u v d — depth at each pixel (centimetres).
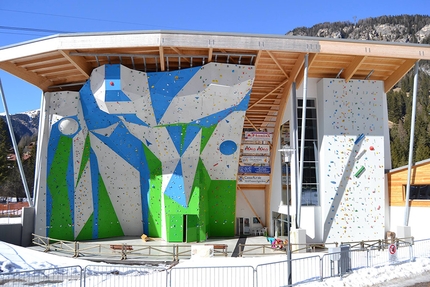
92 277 1271
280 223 2431
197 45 1838
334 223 2136
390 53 1981
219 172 2434
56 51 1925
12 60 2052
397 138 6538
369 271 1334
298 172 2186
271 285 1166
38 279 1224
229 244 2241
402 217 2170
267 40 1883
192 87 1966
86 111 2273
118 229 2475
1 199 6197
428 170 2050
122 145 2323
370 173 2186
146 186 2400
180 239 2228
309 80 2289
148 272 1388
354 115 2209
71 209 2292
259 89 2362
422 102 9481
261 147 2575
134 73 1986
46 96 2336
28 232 2205
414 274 1330
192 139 2211
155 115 2119
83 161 2338
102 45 1850
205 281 1129
